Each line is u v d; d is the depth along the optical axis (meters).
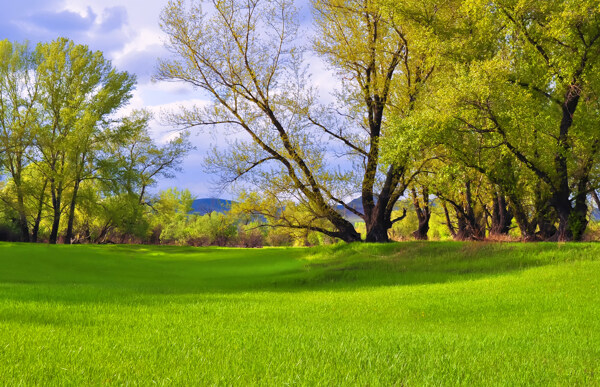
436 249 21.05
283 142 24.20
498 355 5.69
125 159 42.59
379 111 25.75
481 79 19.59
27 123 37.03
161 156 45.16
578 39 20.67
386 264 19.91
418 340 6.54
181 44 24.12
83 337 6.16
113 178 38.22
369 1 24.23
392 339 6.55
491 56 22.39
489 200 29.12
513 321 9.50
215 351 5.27
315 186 24.17
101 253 25.61
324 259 22.73
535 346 6.66
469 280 15.86
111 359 4.73
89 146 37.62
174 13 23.52
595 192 24.02
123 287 15.52
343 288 16.31
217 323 8.01
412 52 24.78
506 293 12.76
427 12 22.89
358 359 4.94
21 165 38.16
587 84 20.28
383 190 24.91
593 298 11.56
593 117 20.66
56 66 37.91
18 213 37.00
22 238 37.50
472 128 20.95
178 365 4.54
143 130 44.75
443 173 22.22
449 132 20.72
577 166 22.73
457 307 11.09
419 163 24.17
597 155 21.44
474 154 21.47
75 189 37.50
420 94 23.25
